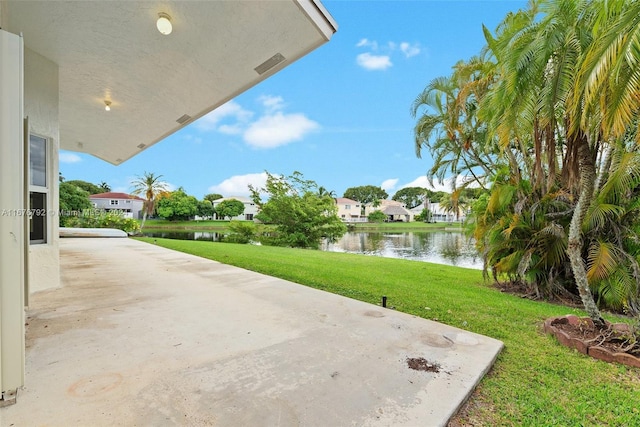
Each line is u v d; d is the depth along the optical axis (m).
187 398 1.87
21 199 1.85
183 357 2.42
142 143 8.69
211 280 5.45
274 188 19.14
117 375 2.12
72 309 3.57
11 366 1.79
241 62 4.45
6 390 1.77
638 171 4.30
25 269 2.68
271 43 4.01
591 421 1.89
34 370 2.15
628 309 4.86
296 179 19.52
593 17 2.80
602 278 4.96
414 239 27.62
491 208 6.57
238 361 2.38
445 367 2.38
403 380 2.16
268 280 5.55
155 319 3.29
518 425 1.83
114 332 2.90
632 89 2.21
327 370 2.27
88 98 5.69
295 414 1.75
